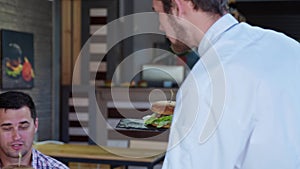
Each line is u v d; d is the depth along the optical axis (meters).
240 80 1.04
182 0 1.09
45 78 5.59
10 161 1.65
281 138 1.03
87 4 5.98
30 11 5.19
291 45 1.13
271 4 6.23
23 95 1.70
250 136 1.04
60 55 5.85
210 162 1.03
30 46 5.17
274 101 1.04
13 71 4.79
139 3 6.23
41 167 1.72
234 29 1.13
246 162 1.05
